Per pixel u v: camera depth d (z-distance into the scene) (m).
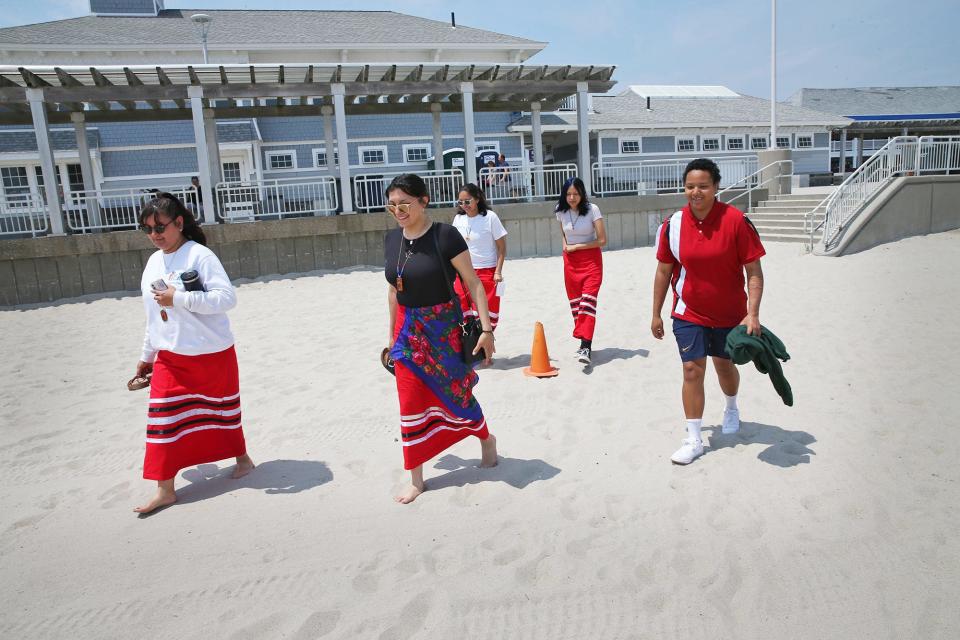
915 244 14.65
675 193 19.27
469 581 2.91
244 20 25.78
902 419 4.54
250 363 7.36
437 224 3.64
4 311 13.09
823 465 3.89
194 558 3.23
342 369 6.89
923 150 15.78
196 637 2.64
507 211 17.20
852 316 8.08
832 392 5.25
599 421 4.91
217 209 16.12
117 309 12.41
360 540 3.31
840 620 2.57
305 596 2.87
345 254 15.81
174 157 23.28
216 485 4.11
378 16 27.55
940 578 2.77
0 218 15.66
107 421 5.64
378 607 2.76
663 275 4.13
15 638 2.71
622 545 3.15
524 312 9.62
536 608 2.71
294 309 10.97
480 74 17.45
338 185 18.56
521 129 26.48
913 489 3.53
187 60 23.44
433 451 3.74
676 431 4.62
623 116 31.80
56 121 17.14
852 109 42.88
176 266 3.77
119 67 14.69
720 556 3.02
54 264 13.96
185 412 3.81
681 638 2.52
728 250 3.79
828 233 14.84
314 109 19.03
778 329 7.62
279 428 5.13
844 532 3.16
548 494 3.71
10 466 4.70
